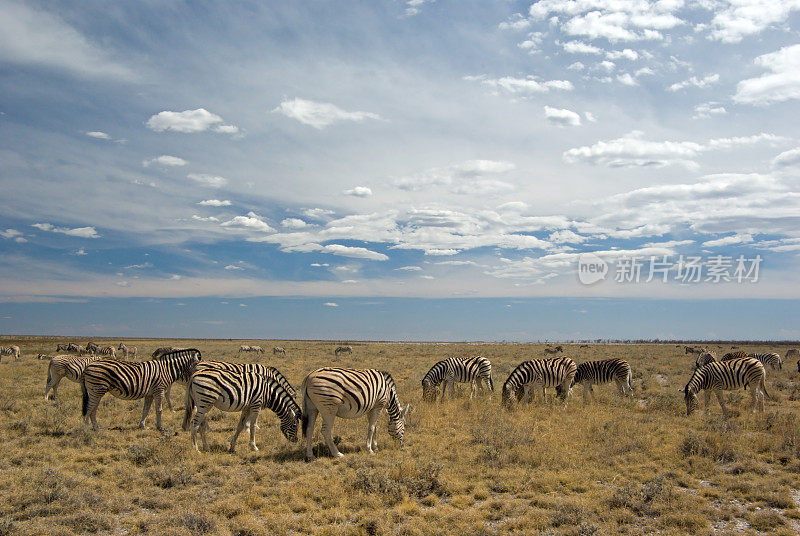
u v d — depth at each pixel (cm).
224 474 948
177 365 1379
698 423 1384
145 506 803
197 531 686
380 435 1262
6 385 2092
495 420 1372
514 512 771
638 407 1703
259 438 1242
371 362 3584
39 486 822
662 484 851
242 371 1119
